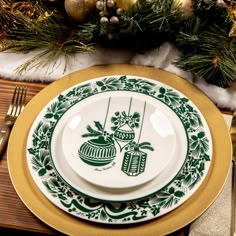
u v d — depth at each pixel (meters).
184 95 0.66
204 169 0.57
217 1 0.69
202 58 0.69
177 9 0.70
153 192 0.54
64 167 0.58
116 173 0.56
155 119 0.62
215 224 0.55
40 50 0.76
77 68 0.73
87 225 0.53
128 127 0.61
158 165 0.57
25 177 0.58
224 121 0.62
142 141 0.60
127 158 0.58
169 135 0.60
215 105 0.66
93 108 0.63
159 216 0.53
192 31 0.72
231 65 0.67
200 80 0.70
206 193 0.55
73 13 0.73
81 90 0.68
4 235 0.67
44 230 0.54
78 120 0.62
